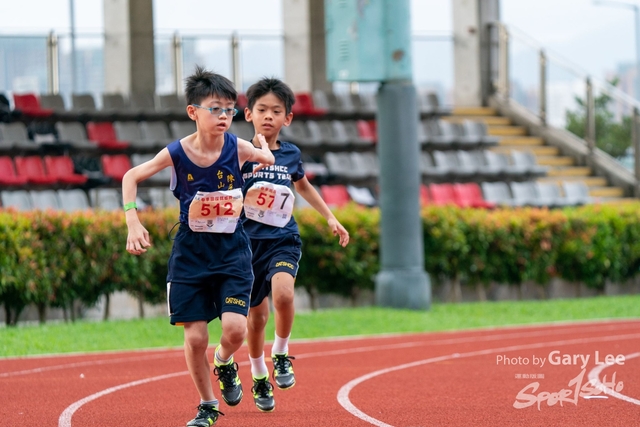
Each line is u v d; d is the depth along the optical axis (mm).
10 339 24891
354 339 27125
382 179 33531
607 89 52375
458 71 58719
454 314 32406
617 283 40656
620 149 51875
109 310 31250
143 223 30844
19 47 49562
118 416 14430
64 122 45938
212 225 12078
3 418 14328
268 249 14578
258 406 14305
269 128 14445
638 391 16531
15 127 44188
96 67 51156
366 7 32781
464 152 50844
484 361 21656
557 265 38812
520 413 14414
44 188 41719
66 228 29516
